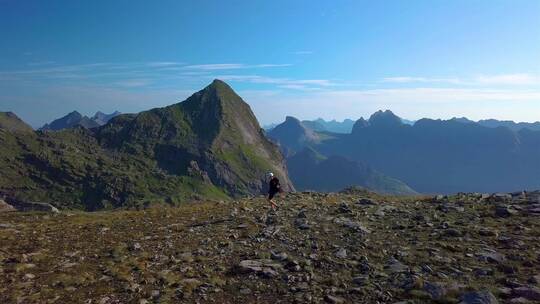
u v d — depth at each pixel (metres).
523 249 17.78
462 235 20.41
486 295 13.09
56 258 20.27
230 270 17.55
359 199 34.94
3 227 29.86
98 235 25.80
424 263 16.89
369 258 18.11
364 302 13.90
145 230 26.81
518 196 29.50
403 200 34.12
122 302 14.57
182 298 14.88
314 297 14.41
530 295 13.23
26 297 14.93
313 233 22.69
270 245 20.89
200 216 31.00
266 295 14.98
